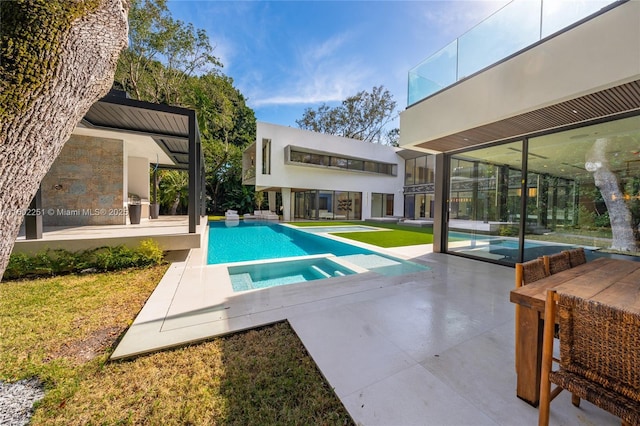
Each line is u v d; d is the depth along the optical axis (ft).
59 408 5.03
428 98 16.47
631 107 11.30
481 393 5.34
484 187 17.98
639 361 3.45
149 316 8.87
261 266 17.02
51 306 9.74
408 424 4.62
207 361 6.53
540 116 12.50
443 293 11.32
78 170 24.07
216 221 53.42
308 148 52.54
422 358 6.53
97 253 15.17
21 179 4.07
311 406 5.10
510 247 16.52
